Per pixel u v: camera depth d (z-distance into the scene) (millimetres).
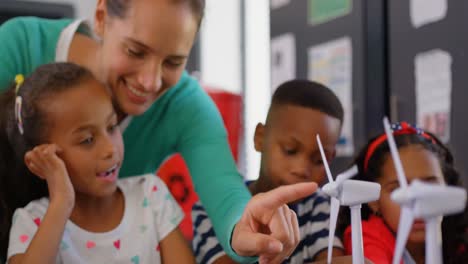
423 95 2201
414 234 1030
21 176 989
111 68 915
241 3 3520
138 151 1110
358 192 581
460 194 443
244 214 783
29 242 908
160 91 950
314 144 1078
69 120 902
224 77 3541
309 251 1102
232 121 1778
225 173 1004
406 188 456
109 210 981
